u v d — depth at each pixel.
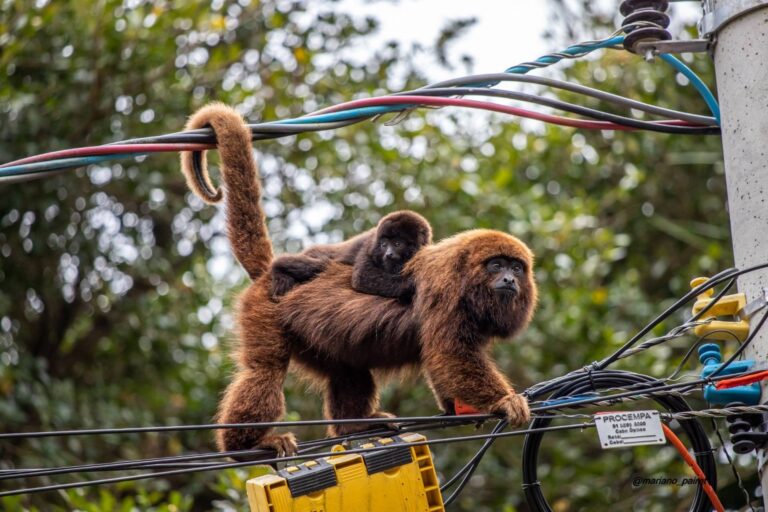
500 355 11.15
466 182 11.58
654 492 10.84
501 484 11.43
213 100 11.76
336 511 4.87
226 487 9.05
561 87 6.05
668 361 11.40
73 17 11.44
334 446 6.15
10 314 12.24
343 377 6.57
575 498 11.30
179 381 12.37
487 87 6.21
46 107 11.31
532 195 12.04
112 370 12.54
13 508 9.20
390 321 6.18
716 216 12.88
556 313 11.31
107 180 11.89
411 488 4.97
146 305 12.10
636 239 13.18
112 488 11.12
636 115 12.41
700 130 6.18
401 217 6.82
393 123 6.07
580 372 5.81
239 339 6.37
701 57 12.25
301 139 11.73
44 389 11.45
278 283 6.38
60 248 11.85
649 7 6.10
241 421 6.00
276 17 11.60
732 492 7.25
